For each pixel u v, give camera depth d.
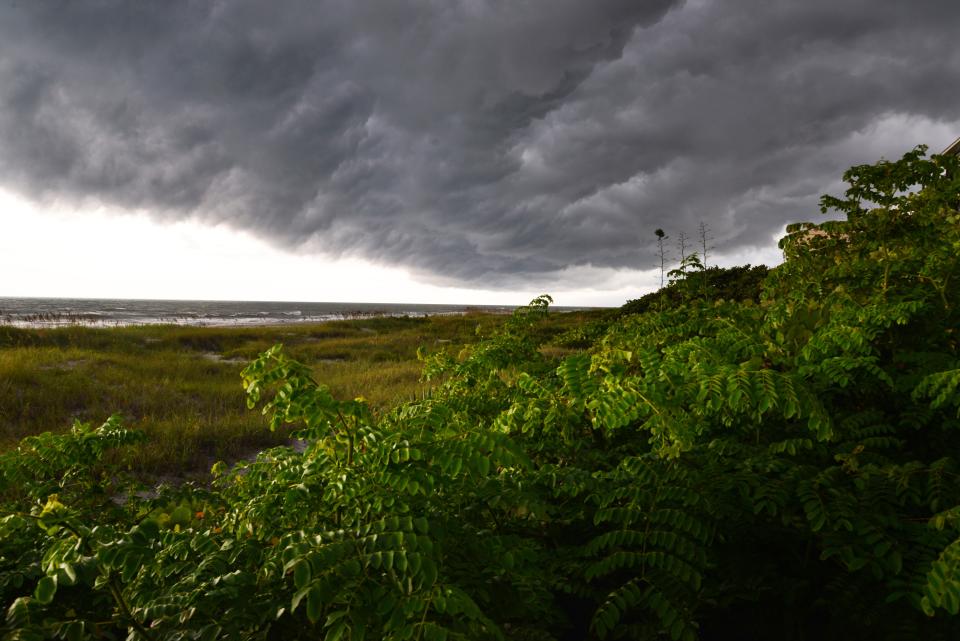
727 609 2.46
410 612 1.46
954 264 3.38
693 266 5.78
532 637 1.97
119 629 1.83
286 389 2.10
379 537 1.60
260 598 1.79
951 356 3.10
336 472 2.09
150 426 9.16
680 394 2.33
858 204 4.23
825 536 2.10
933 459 2.85
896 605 2.02
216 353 23.64
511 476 2.49
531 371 4.48
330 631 1.41
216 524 3.25
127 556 1.52
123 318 56.81
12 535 2.33
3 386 10.89
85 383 12.32
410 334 31.23
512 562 1.88
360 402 2.12
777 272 4.58
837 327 3.17
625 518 2.20
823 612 2.40
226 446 8.61
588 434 3.47
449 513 2.16
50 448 2.89
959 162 3.71
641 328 5.06
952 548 1.63
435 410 2.12
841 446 2.75
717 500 2.25
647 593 2.03
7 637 1.39
